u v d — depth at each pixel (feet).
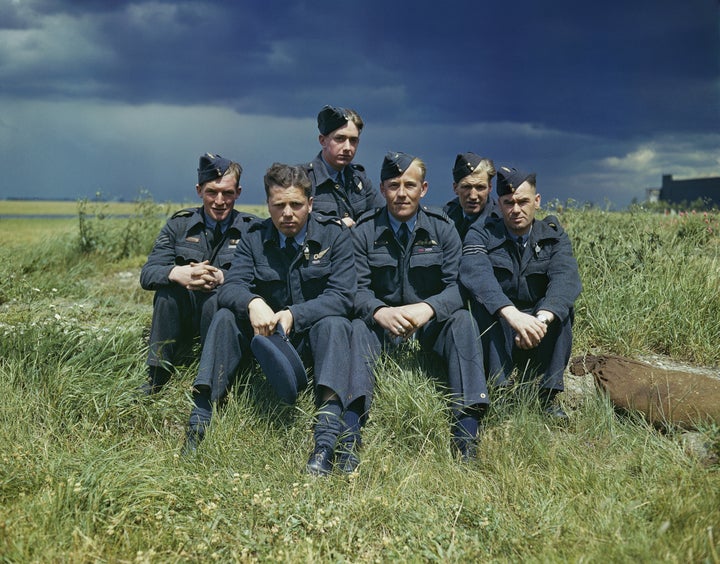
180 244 13.47
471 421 11.17
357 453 10.64
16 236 38.42
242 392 12.18
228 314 11.84
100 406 11.78
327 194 15.78
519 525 8.54
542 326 11.33
